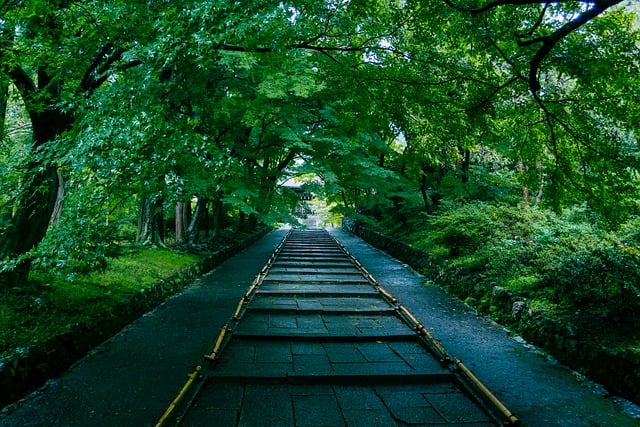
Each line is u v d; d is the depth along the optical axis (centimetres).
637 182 516
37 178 551
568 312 536
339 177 1453
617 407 380
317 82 696
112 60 555
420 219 1702
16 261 438
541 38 391
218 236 1795
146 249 1106
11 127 1097
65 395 395
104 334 557
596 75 434
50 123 574
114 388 412
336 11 546
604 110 489
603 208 526
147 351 519
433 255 1120
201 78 632
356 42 623
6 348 405
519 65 479
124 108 399
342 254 1661
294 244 2123
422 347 542
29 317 483
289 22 500
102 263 499
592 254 525
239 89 1080
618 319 472
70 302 561
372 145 1434
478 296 764
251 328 616
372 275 1153
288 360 487
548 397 401
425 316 707
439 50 621
